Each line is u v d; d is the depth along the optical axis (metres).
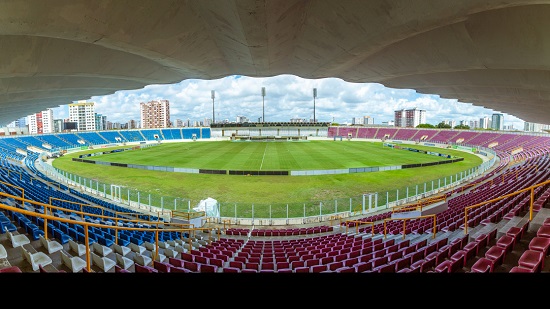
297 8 11.39
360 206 21.31
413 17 9.78
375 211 20.05
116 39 12.05
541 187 12.71
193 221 16.73
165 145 71.12
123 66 18.72
